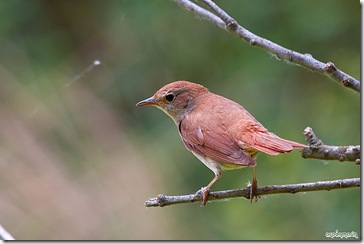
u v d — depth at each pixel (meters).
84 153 14.05
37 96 14.69
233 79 13.71
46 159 13.95
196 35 14.36
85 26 15.46
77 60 15.23
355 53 13.16
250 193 6.62
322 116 12.72
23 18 15.47
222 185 12.47
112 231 13.15
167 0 14.57
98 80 14.91
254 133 7.00
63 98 14.73
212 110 7.69
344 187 6.23
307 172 11.78
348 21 13.25
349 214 11.33
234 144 7.08
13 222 13.37
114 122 14.45
